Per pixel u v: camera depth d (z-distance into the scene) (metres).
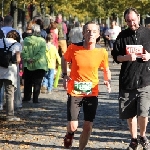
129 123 11.35
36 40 19.14
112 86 25.12
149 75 10.91
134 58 10.69
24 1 37.78
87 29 10.31
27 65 19.20
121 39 11.03
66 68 10.58
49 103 19.31
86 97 10.42
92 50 10.41
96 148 11.74
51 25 26.11
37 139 12.69
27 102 19.53
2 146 11.91
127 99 11.05
